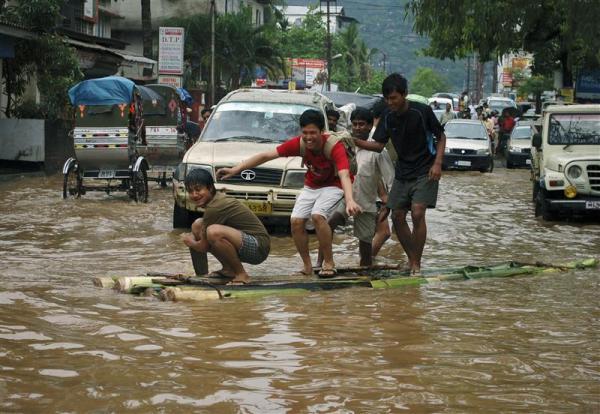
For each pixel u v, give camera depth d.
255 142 18.58
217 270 12.75
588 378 7.41
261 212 17.45
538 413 6.47
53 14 33.69
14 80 34.62
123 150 22.88
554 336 8.96
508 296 11.23
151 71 52.91
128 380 7.12
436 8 27.42
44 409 6.39
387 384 7.12
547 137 22.16
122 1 81.50
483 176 37.81
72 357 7.80
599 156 20.62
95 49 42.44
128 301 10.43
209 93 74.38
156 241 16.22
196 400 6.63
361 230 13.44
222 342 8.43
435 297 11.09
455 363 7.80
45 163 32.72
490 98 75.62
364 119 13.38
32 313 9.59
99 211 20.94
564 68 45.75
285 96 20.09
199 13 81.19
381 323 9.43
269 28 80.94
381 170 13.28
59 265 13.28
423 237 12.77
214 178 17.48
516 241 17.39
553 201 20.66
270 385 7.05
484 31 31.62
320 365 7.66
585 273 13.23
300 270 13.29
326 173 12.23
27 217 19.50
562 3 26.52
